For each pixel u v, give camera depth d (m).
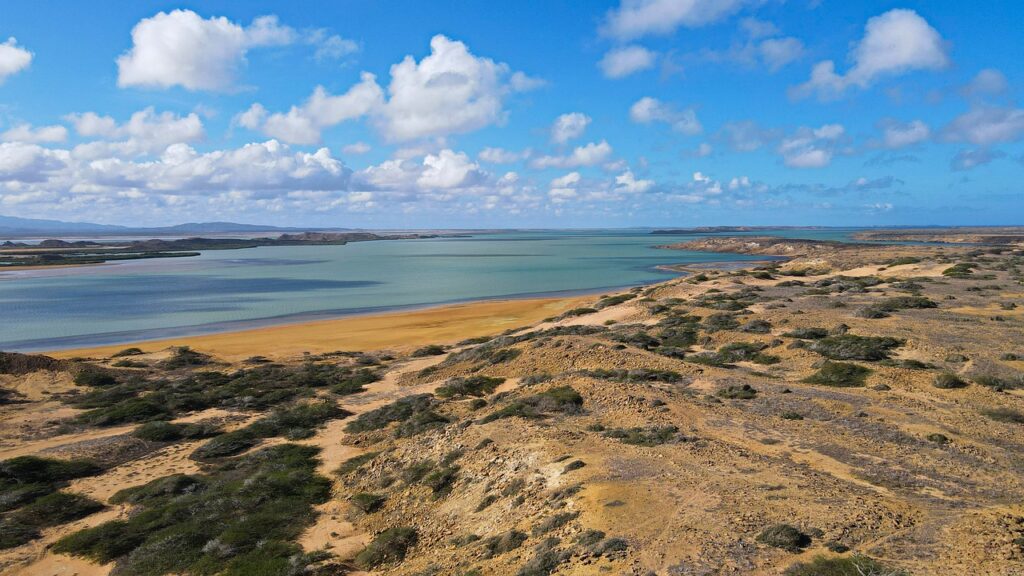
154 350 50.09
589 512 14.26
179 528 18.31
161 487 21.84
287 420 30.77
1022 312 40.88
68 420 31.23
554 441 19.88
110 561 17.23
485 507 16.95
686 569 11.19
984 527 11.97
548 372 33.84
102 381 38.59
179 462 25.73
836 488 15.05
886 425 21.38
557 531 13.81
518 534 14.23
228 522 18.75
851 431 20.94
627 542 12.48
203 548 17.08
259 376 40.84
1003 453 18.47
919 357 30.80
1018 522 12.23
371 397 35.72
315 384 39.47
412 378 38.84
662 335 41.81
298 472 22.95
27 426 30.19
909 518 13.08
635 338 40.09
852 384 27.50
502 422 23.17
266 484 21.59
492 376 35.50
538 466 18.14
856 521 12.73
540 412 24.67
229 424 31.17
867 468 17.34
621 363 33.03
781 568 10.94
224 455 26.56
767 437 20.44
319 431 29.53
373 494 20.31
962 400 24.20
